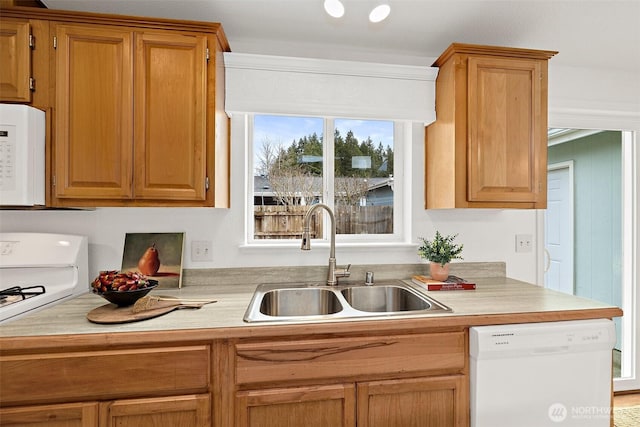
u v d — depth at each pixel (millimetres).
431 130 1899
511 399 1247
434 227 1985
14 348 1028
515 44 1861
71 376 1060
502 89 1656
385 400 1209
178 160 1438
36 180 1321
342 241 2004
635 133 2238
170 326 1137
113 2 1506
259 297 1525
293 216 1989
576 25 1681
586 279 2686
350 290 1742
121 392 1084
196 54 1449
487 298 1497
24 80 1348
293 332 1154
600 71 2139
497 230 2045
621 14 1580
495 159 1648
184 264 1778
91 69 1390
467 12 1584
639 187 2236
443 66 1753
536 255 2082
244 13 1600
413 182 1965
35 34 1362
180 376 1110
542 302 1428
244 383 1141
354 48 1926
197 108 1447
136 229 1744
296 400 1155
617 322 2506
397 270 1937
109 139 1397
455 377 1245
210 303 1416
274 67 1690
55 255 1537
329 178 1996
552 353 1265
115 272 1340
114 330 1100
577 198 2770
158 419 1106
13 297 1320
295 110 1704
